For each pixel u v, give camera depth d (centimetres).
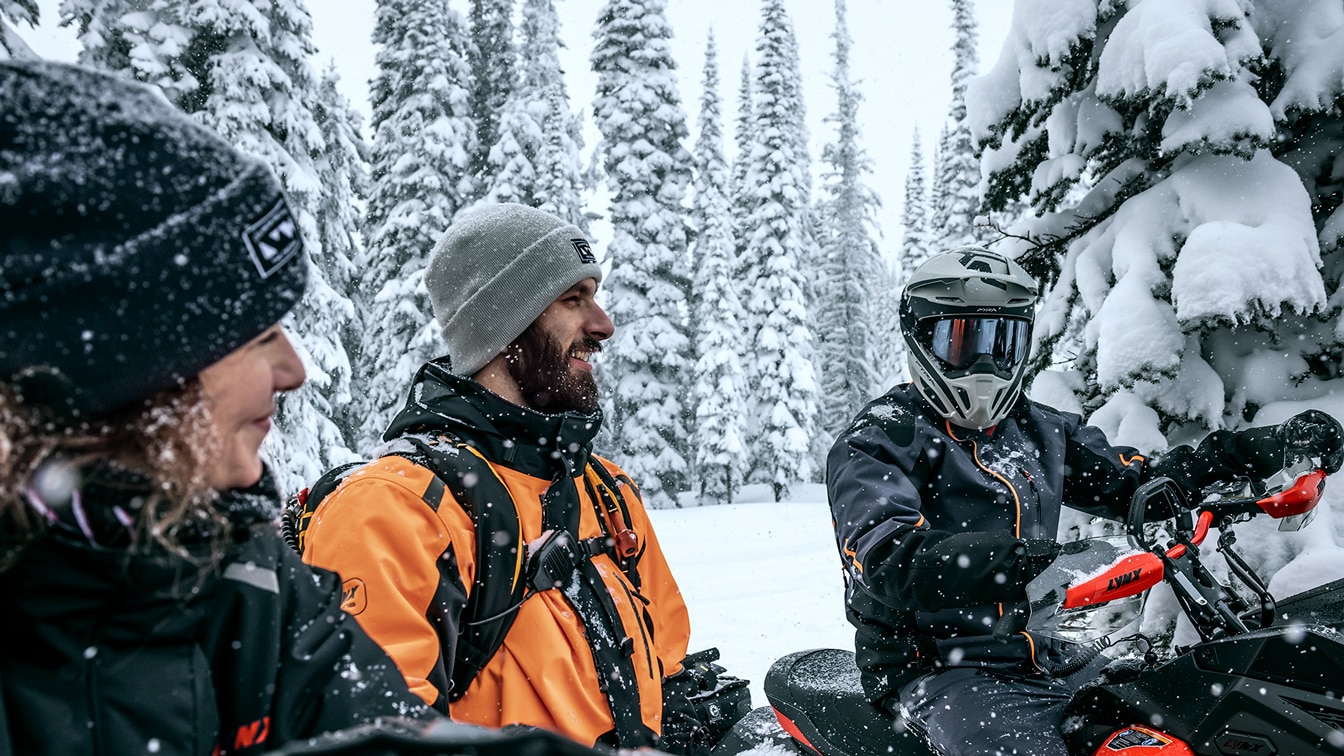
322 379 1289
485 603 169
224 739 78
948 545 176
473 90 2447
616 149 2253
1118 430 341
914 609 185
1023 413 258
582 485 200
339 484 179
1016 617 161
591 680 177
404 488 167
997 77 411
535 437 188
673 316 2267
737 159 3016
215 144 68
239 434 73
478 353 191
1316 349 332
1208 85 298
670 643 222
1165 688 174
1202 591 178
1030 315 234
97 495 61
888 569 187
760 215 2525
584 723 171
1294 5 339
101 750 65
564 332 196
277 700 82
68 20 1191
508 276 190
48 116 59
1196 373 334
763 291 2517
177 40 1194
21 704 62
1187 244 311
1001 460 239
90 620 65
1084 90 378
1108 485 250
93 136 60
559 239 196
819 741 234
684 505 2316
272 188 69
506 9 2453
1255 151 315
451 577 165
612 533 200
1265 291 292
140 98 66
